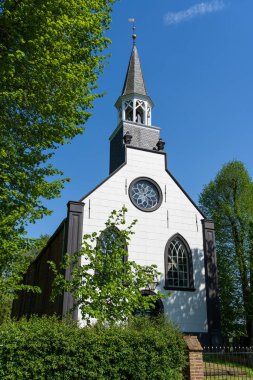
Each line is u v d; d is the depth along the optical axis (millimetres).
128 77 30594
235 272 29422
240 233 29438
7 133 13492
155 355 9812
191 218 23828
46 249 26672
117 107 30438
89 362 8961
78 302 12266
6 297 13516
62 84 14164
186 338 11609
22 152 14367
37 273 29000
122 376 9242
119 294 11781
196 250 23141
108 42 16078
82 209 21281
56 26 13109
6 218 12367
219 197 32062
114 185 22812
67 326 9555
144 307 12461
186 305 21531
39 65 13352
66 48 13867
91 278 12445
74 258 13289
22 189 14242
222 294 28859
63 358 8719
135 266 12875
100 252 13039
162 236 22688
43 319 10344
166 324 14297
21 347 8508
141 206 23031
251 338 25094
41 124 14484
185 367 11109
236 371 15641
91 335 9305
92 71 15742
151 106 29750
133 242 21875
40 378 8430
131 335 9805
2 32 13086
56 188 14984
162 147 25344
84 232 20891
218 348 20688
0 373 8156
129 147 24469
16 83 13359
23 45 13258
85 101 15172
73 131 15133
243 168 31562
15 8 12938
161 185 24062
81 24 14250
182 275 22391
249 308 25391
